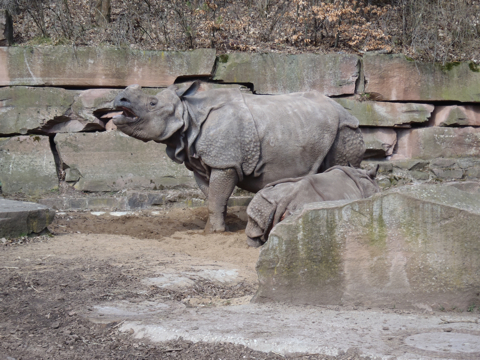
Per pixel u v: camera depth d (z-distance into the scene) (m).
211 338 3.73
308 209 4.51
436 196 4.42
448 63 11.27
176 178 10.38
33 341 3.88
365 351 3.37
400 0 12.59
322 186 6.80
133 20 11.58
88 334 4.01
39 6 11.43
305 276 4.54
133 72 10.50
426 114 11.21
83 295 4.76
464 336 3.66
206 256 6.54
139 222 8.57
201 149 7.66
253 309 4.40
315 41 11.73
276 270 4.56
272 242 4.55
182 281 5.29
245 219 9.21
